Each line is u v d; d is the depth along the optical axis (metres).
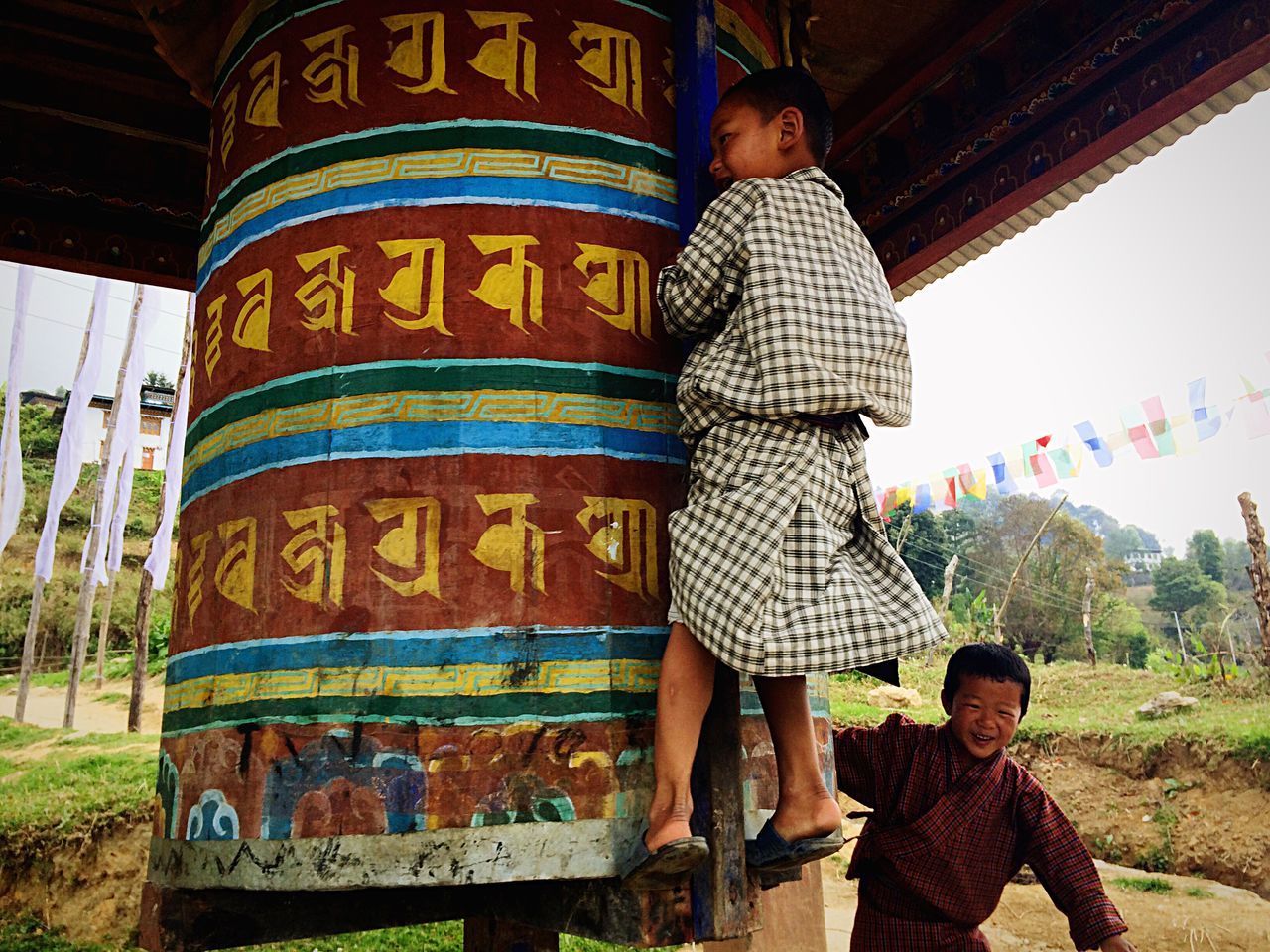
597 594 2.34
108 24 4.64
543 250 2.52
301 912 2.58
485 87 2.62
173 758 2.58
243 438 2.61
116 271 5.43
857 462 2.19
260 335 2.65
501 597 2.29
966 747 2.89
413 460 2.38
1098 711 17.81
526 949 3.50
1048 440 9.91
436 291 2.48
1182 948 9.34
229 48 3.11
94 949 11.31
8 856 11.98
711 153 2.64
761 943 4.39
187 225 5.61
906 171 5.23
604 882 2.21
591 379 2.46
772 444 2.08
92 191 5.31
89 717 22.59
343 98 2.70
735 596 1.96
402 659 2.27
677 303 2.26
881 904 2.95
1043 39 4.46
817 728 2.66
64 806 13.09
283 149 2.76
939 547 39.78
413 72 2.65
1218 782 13.66
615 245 2.58
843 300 2.15
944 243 5.11
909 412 2.26
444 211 2.53
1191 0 3.91
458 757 2.20
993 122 4.73
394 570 2.32
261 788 2.29
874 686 21.17
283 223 2.69
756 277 2.12
